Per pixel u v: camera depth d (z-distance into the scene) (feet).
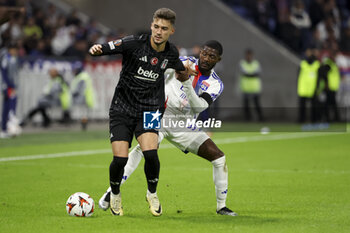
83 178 90.07
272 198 74.23
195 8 237.86
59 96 179.22
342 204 69.97
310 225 57.93
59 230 55.06
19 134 160.86
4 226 56.70
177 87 62.85
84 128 177.17
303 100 209.87
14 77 152.25
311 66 207.00
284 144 146.00
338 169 102.27
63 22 222.07
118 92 58.95
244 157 119.65
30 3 227.20
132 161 64.64
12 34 201.77
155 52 57.11
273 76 231.30
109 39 224.33
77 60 189.06
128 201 71.46
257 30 232.94
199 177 92.32
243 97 225.76
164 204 69.97
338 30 267.18
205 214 63.77
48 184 84.12
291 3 262.67
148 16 245.04
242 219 60.90
